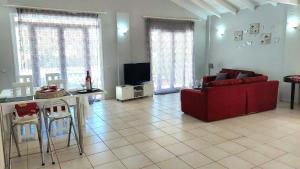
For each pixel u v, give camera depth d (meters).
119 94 6.40
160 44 7.25
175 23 7.40
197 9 7.61
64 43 5.89
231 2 6.71
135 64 6.62
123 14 6.52
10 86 5.48
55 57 5.82
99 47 6.45
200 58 8.26
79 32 6.05
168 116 4.94
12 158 3.12
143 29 6.97
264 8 6.27
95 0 6.18
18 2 5.32
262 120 4.55
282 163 2.84
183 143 3.50
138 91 6.63
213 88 4.37
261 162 2.88
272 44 6.16
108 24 6.46
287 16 5.69
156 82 7.38
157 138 3.72
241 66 7.12
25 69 5.52
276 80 5.61
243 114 4.91
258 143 3.45
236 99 4.72
